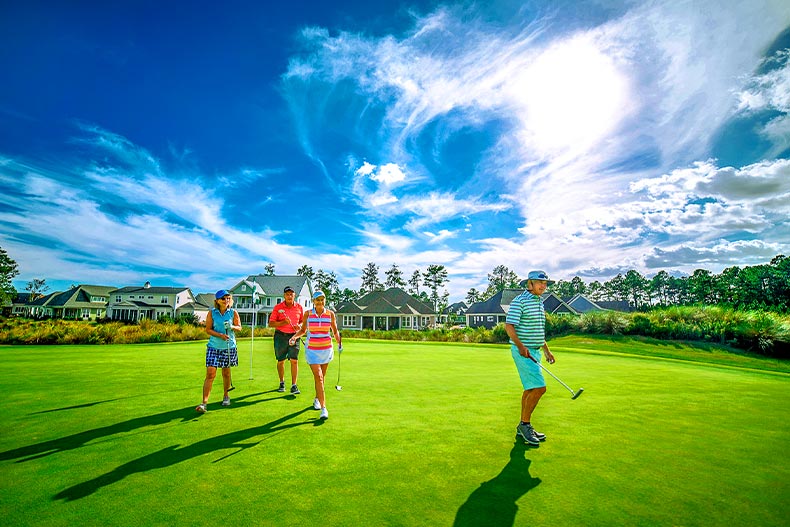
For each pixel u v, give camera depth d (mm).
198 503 2867
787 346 16281
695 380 8609
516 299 4648
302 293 55469
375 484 3199
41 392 6770
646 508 2857
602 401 6352
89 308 68188
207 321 5691
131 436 4336
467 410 5625
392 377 8742
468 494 3041
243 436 4359
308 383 7797
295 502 2895
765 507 2893
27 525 2549
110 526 2551
